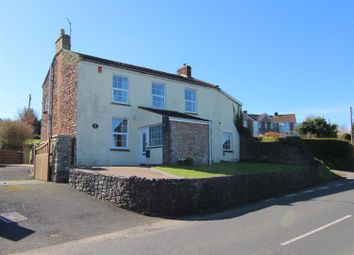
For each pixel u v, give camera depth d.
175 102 26.69
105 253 8.34
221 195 15.57
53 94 25.70
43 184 17.08
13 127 39.41
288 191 20.56
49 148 19.05
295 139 28.41
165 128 21.84
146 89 25.05
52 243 9.59
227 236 9.47
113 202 14.20
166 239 9.47
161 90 26.09
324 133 47.78
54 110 25.22
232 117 31.48
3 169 26.11
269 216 12.30
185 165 21.84
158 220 12.73
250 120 49.94
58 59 25.06
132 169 18.53
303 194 18.50
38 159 20.36
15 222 11.34
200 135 23.86
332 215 11.90
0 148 39.00
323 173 26.03
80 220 12.02
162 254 7.99
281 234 9.46
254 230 10.07
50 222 11.59
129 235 10.33
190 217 13.33
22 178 20.56
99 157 22.06
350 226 10.22
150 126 23.06
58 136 18.42
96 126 22.16
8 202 13.30
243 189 17.00
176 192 13.85
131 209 13.56
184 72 31.42
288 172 21.16
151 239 9.59
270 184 19.16
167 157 21.73
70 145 18.75
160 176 15.55
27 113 64.06
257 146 30.50
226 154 30.23
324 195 17.31
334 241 8.63
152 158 22.64
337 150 35.28
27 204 13.27
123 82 23.97
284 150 28.53
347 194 17.23
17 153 37.06
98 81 22.59
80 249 8.84
